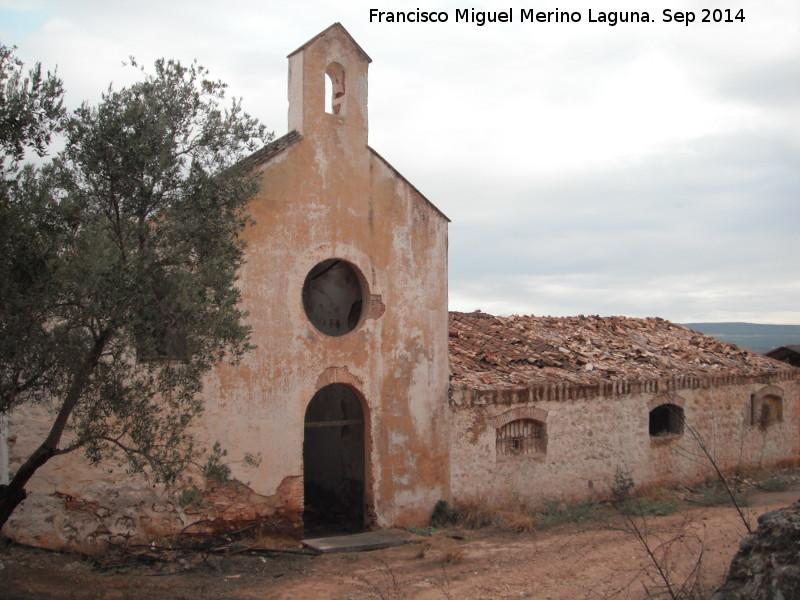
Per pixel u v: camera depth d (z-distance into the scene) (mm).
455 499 17000
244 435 14203
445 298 17250
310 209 15289
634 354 22922
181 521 13594
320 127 15562
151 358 9320
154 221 9539
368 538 15070
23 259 8289
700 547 14352
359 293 18594
